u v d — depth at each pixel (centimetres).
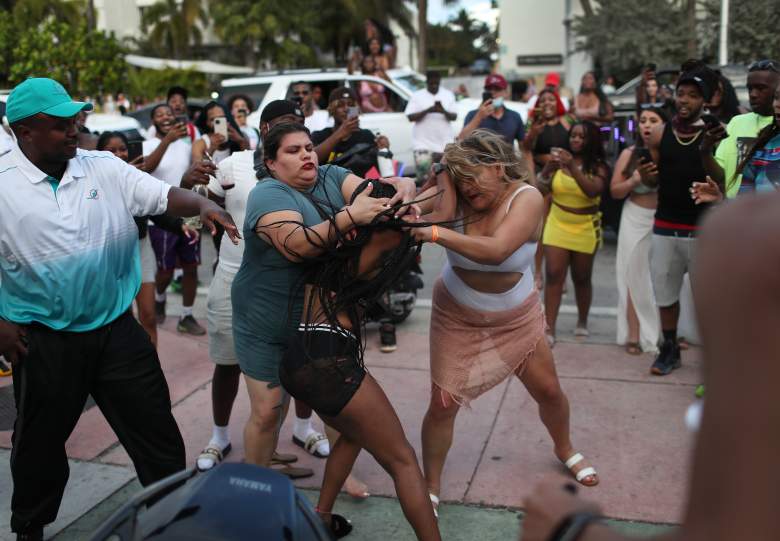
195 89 3189
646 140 549
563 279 588
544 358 371
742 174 418
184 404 504
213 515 166
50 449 317
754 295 77
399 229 283
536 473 404
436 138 1103
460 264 348
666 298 518
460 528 357
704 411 82
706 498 82
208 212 307
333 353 277
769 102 432
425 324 661
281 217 286
